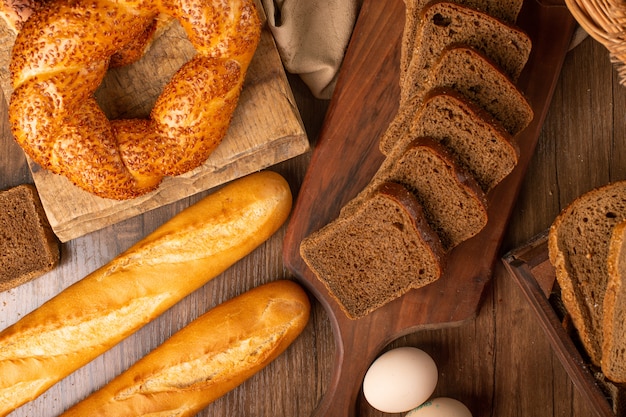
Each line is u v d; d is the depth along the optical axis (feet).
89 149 2.42
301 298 2.71
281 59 2.69
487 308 2.79
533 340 2.79
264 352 2.68
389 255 2.61
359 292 2.67
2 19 2.57
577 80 2.77
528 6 2.65
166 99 2.44
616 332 2.46
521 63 2.52
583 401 2.78
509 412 2.79
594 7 2.27
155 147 2.46
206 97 2.42
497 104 2.53
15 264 2.72
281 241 2.81
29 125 2.40
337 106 2.70
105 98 2.58
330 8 2.66
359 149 2.70
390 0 2.67
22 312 2.80
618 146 2.77
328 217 2.71
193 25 2.40
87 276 2.71
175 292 2.68
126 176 2.47
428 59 2.56
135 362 2.78
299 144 2.66
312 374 2.82
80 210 2.60
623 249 2.43
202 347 2.67
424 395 2.64
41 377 2.67
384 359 2.66
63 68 2.38
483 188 2.59
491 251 2.69
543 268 2.62
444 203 2.57
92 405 2.68
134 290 2.67
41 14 2.38
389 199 2.52
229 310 2.70
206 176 2.66
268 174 2.71
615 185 2.52
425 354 2.66
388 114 2.69
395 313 2.71
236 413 2.81
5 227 2.71
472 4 2.53
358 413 2.81
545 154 2.78
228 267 2.76
